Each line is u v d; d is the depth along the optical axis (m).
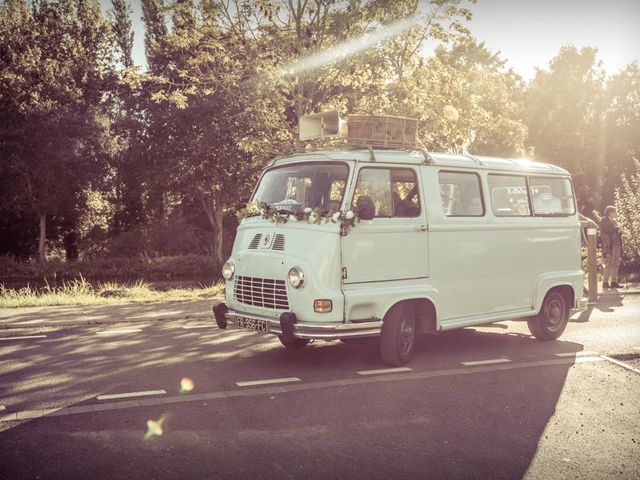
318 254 7.45
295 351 8.84
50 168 42.41
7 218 44.34
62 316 11.24
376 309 7.72
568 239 10.38
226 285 8.39
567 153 47.31
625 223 21.30
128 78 19.72
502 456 5.19
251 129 18.80
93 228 48.22
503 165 9.49
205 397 6.55
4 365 7.77
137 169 43.97
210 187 39.69
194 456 4.98
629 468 5.02
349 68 18.75
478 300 8.89
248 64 17.94
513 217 9.48
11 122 41.03
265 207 8.12
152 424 5.70
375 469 4.83
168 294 15.61
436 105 18.45
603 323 11.65
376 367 8.00
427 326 8.34
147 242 42.47
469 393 6.95
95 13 46.62
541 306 9.79
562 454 5.27
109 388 6.82
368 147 8.12
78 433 5.44
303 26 18.06
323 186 7.85
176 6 18.38
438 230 8.38
